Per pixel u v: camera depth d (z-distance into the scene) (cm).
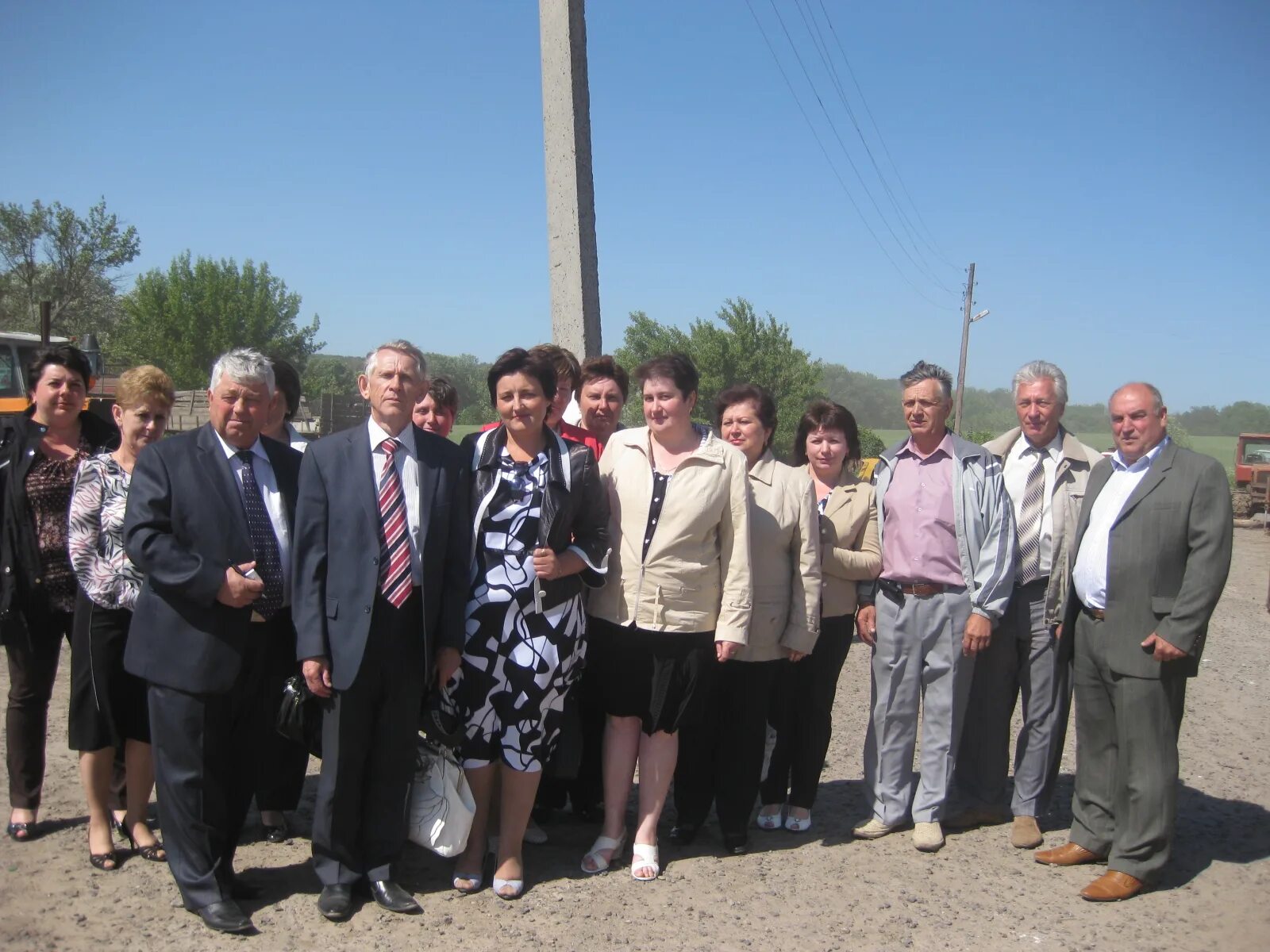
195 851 356
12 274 4891
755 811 511
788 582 437
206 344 5053
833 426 479
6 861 402
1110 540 417
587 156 710
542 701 381
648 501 408
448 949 348
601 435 482
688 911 384
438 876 409
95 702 393
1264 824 487
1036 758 456
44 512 413
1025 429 465
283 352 5266
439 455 381
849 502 466
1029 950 361
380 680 366
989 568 436
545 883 405
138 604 362
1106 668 419
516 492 385
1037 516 457
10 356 1234
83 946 340
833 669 468
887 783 462
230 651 355
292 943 347
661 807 417
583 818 484
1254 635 1012
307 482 366
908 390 452
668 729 410
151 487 354
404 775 375
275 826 435
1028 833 456
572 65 698
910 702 457
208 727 356
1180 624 393
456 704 387
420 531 369
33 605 414
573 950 351
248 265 5272
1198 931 377
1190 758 592
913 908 391
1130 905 398
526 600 380
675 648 407
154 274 5103
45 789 482
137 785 409
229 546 356
